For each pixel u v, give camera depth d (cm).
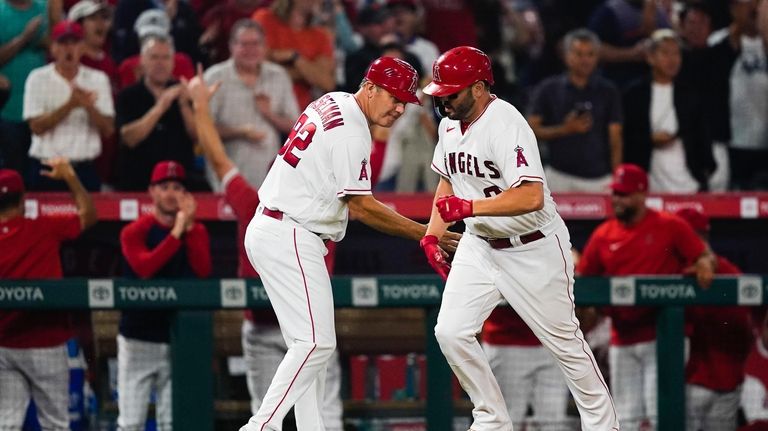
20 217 2606
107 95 3180
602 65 3706
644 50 3672
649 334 2719
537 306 2028
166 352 2589
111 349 2645
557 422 2727
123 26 3494
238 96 3195
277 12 3425
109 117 3173
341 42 3831
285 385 1992
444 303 2042
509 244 2011
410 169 3438
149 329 2569
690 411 2773
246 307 2533
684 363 2644
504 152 1911
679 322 2638
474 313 2027
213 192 3212
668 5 4125
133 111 3145
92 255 3011
